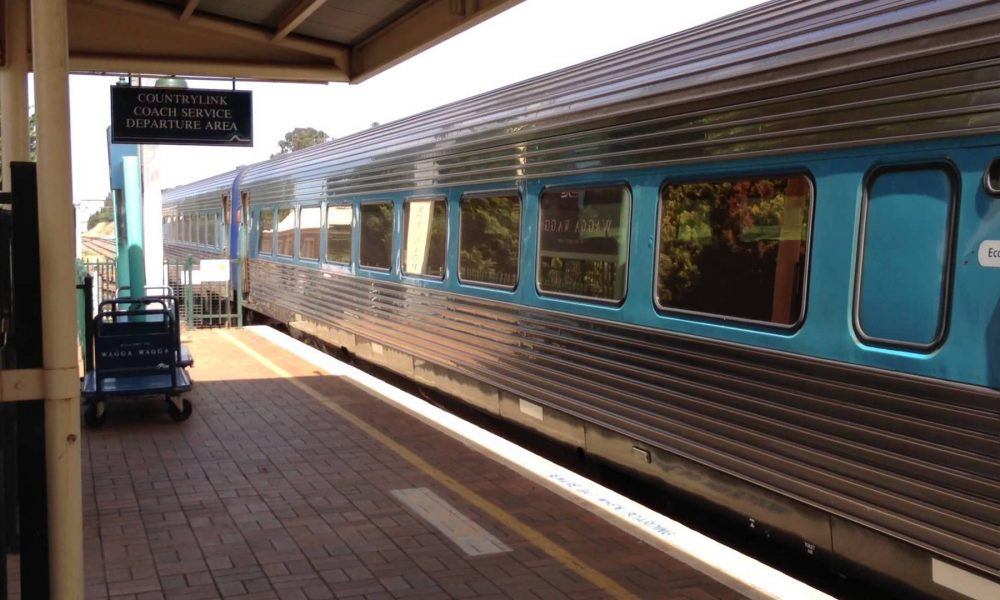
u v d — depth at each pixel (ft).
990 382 10.80
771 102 13.97
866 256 12.50
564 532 14.47
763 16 14.98
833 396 12.92
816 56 13.17
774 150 13.96
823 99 13.07
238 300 43.04
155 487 16.74
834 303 12.96
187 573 12.69
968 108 11.03
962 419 11.09
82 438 20.42
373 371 35.04
